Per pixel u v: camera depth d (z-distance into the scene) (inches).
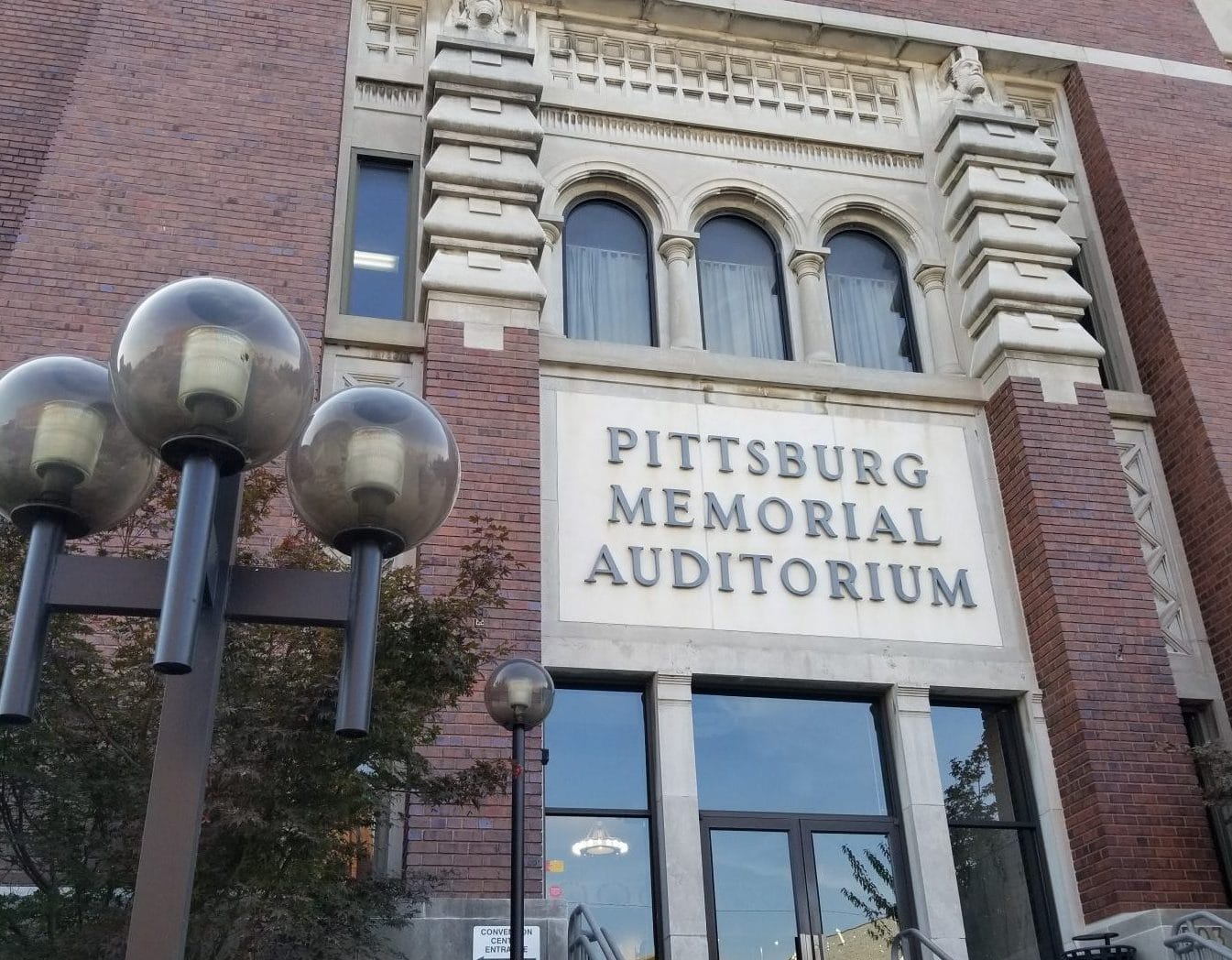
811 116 514.0
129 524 267.9
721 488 423.8
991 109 507.2
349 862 282.7
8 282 388.5
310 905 228.7
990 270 468.8
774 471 431.5
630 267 478.0
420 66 486.3
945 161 498.0
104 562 135.0
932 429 453.4
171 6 462.0
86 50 454.0
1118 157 527.8
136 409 128.5
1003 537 440.5
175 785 124.6
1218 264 505.4
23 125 464.4
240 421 129.6
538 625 370.9
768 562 414.6
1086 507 430.6
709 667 394.0
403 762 271.4
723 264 488.1
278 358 132.7
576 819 377.1
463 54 463.5
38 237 398.9
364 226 457.1
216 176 426.9
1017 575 432.8
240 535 282.7
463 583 281.1
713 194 489.4
